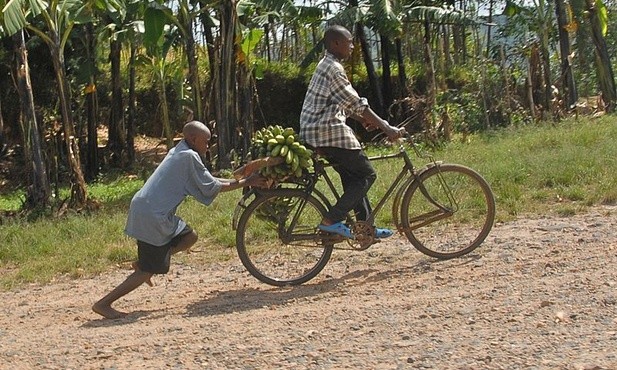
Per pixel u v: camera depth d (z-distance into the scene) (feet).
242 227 23.50
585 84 68.54
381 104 71.51
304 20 65.51
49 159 62.85
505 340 16.81
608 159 35.01
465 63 84.84
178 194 21.71
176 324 20.33
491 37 93.66
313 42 82.53
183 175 21.79
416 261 25.03
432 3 68.95
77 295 25.54
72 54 70.90
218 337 18.69
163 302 23.38
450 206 24.97
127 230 21.84
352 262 25.53
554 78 71.10
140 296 24.32
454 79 78.95
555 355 15.72
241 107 58.90
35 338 20.24
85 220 35.06
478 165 37.19
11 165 72.43
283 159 22.65
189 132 22.17
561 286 20.29
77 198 42.16
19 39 41.65
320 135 22.66
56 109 73.87
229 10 55.16
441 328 17.99
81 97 72.79
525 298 19.63
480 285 21.44
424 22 67.56
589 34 66.85
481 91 60.08
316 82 22.80
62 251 30.94
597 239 25.22
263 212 23.53
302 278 23.89
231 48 55.62
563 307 18.66
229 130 56.70
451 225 28.66
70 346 19.01
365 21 63.52
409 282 22.58
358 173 23.16
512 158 37.50
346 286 22.95
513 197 31.50
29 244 32.42
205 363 16.90
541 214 29.81
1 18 41.47
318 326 18.94
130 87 72.64
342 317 19.48
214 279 25.63
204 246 30.04
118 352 18.13
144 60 66.44
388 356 16.47
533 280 21.34
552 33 72.49
